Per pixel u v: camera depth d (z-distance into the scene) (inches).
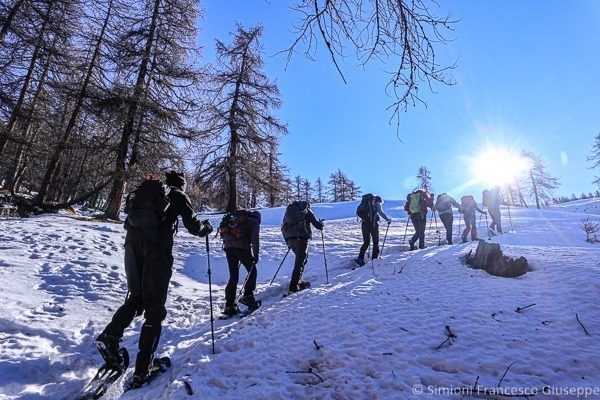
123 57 527.8
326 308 142.9
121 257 267.7
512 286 153.3
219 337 122.8
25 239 267.0
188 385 85.6
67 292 175.3
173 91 553.3
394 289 165.6
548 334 106.0
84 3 465.4
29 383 94.3
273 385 87.1
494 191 438.6
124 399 88.1
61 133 545.0
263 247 388.2
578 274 157.2
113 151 511.5
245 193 826.2
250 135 791.7
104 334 93.0
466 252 236.2
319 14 78.3
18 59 447.2
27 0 407.5
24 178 1070.4
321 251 350.9
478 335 107.3
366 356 98.3
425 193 326.3
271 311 148.9
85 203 1120.2
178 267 289.7
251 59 812.6
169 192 111.3
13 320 130.9
